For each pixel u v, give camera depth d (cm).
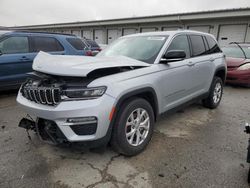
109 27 2520
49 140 274
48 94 250
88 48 737
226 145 333
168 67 340
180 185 241
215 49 503
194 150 316
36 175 254
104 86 250
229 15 1498
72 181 245
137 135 297
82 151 307
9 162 278
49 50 632
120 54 373
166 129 390
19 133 360
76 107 239
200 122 426
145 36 397
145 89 295
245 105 552
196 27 1784
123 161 285
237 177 256
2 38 551
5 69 545
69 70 248
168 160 289
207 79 460
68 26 2988
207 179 252
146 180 248
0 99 563
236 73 729
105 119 249
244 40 1528
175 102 374
